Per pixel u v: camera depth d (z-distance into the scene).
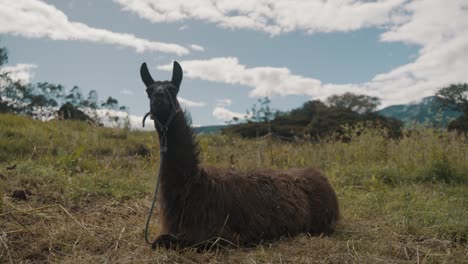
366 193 8.21
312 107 56.62
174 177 4.95
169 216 4.98
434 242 5.13
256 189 5.34
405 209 6.55
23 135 11.16
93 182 7.48
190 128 5.13
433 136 11.78
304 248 4.75
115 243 4.91
